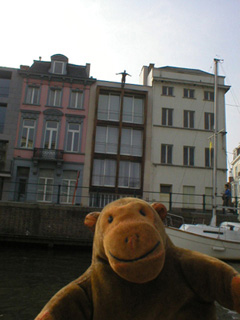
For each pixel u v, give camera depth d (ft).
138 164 84.99
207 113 91.35
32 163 80.07
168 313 4.43
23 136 82.43
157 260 4.03
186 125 90.07
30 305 20.35
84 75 89.40
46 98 84.79
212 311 4.66
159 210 5.49
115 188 80.53
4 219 48.96
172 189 83.51
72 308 4.44
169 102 90.02
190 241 38.34
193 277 4.55
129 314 4.39
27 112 83.15
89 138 83.92
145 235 4.08
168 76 91.97
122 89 87.10
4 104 84.58
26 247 47.32
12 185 78.43
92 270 4.89
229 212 60.75
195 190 84.28
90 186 79.97
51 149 81.20
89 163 82.07
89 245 47.85
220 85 92.84
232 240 39.65
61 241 47.44
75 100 86.79
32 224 49.26
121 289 4.48
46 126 83.92
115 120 86.58
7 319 17.81
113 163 83.76
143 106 89.15
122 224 4.26
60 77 85.51
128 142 85.97
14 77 85.05
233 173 152.87
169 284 4.54
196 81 92.17
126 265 3.98
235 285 3.96
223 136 89.71
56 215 49.85
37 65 88.99
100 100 87.61
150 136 86.58
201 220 54.95
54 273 29.96
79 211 50.21
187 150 87.86
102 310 4.49
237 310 4.05
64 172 81.41
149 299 4.42
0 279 26.63
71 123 85.20
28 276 28.19
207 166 86.84
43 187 79.20
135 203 4.78
